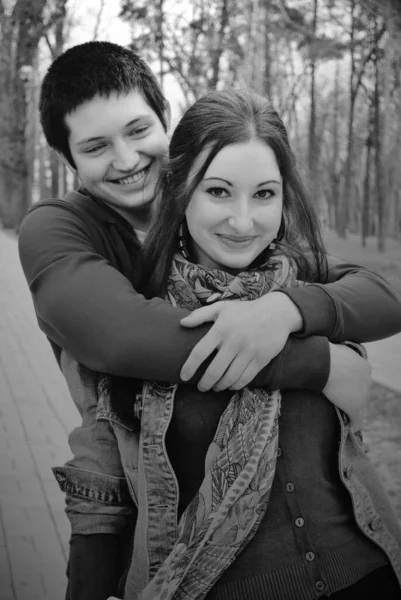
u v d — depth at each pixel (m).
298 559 1.49
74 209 1.90
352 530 1.58
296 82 17.73
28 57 23.75
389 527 1.65
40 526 4.34
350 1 17.38
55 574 3.81
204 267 1.60
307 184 1.71
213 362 1.48
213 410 1.55
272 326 1.50
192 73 16.00
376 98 18.41
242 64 16.66
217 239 1.57
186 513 1.48
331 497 1.57
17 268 18.55
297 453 1.56
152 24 15.92
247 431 1.49
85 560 1.59
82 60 1.99
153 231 1.66
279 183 1.56
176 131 1.60
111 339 1.52
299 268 1.78
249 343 1.48
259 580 1.47
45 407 6.64
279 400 1.54
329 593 1.48
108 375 1.62
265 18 16.73
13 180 30.58
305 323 1.54
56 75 2.01
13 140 27.58
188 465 1.55
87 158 2.02
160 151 2.04
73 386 1.71
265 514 1.51
